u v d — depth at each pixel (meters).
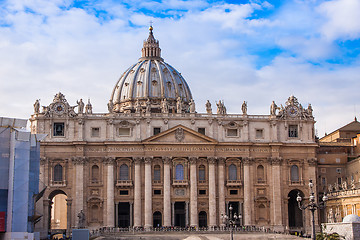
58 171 138.50
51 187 137.00
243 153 142.00
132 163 139.75
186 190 139.75
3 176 92.75
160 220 141.62
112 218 136.50
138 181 138.25
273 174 141.88
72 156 138.62
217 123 142.88
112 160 138.38
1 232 90.69
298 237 117.06
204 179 141.00
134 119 140.88
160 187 139.25
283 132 145.00
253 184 141.75
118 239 115.44
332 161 150.38
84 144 138.00
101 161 139.25
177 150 140.12
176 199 139.12
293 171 144.12
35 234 98.50
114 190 138.12
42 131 139.00
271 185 141.75
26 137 93.44
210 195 139.25
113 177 138.25
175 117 141.75
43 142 137.38
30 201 100.12
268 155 143.25
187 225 138.12
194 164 139.75
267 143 142.50
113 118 140.38
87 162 138.62
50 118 139.25
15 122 95.19
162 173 139.88
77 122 139.75
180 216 145.75
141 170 139.50
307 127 146.00
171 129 139.38
